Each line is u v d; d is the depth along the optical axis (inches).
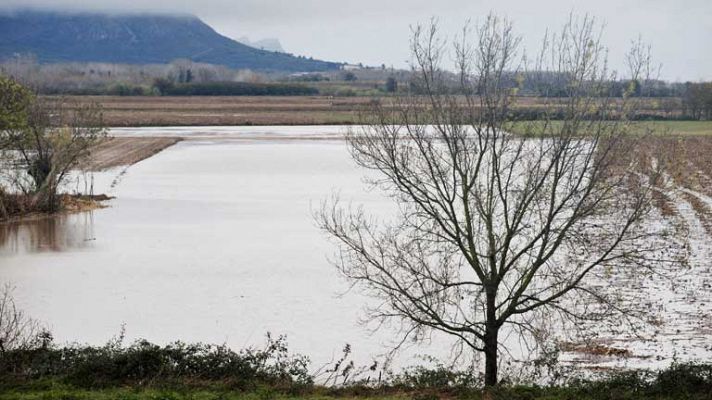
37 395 1117.1
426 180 1471.5
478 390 1230.3
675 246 2728.8
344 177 5334.6
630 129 1402.6
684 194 4035.4
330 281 2407.7
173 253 2881.4
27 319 1991.9
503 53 1409.9
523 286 1343.5
